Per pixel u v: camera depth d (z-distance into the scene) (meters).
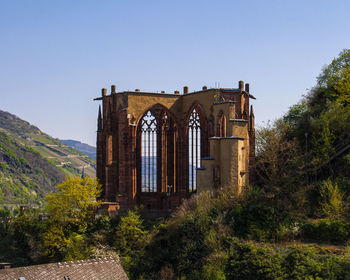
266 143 59.06
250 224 40.81
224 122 55.38
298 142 52.94
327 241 38.03
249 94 60.81
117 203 56.97
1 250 57.19
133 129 59.56
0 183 182.25
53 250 53.66
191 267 38.94
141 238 48.41
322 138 49.50
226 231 40.44
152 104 61.28
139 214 53.78
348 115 51.00
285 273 33.12
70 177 56.31
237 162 48.78
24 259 54.81
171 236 44.97
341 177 47.16
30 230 58.81
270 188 45.72
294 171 48.12
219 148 50.28
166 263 42.41
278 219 41.22
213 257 37.44
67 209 55.09
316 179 49.09
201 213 43.59
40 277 24.06
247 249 36.94
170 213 54.56
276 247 37.25
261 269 33.97
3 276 23.00
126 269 42.78
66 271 25.59
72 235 52.75
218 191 47.12
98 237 50.47
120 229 50.22
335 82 59.09
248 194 44.41
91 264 27.48
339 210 40.78
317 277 31.81
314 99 61.22
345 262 32.50
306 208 43.59
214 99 57.53
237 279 34.69
